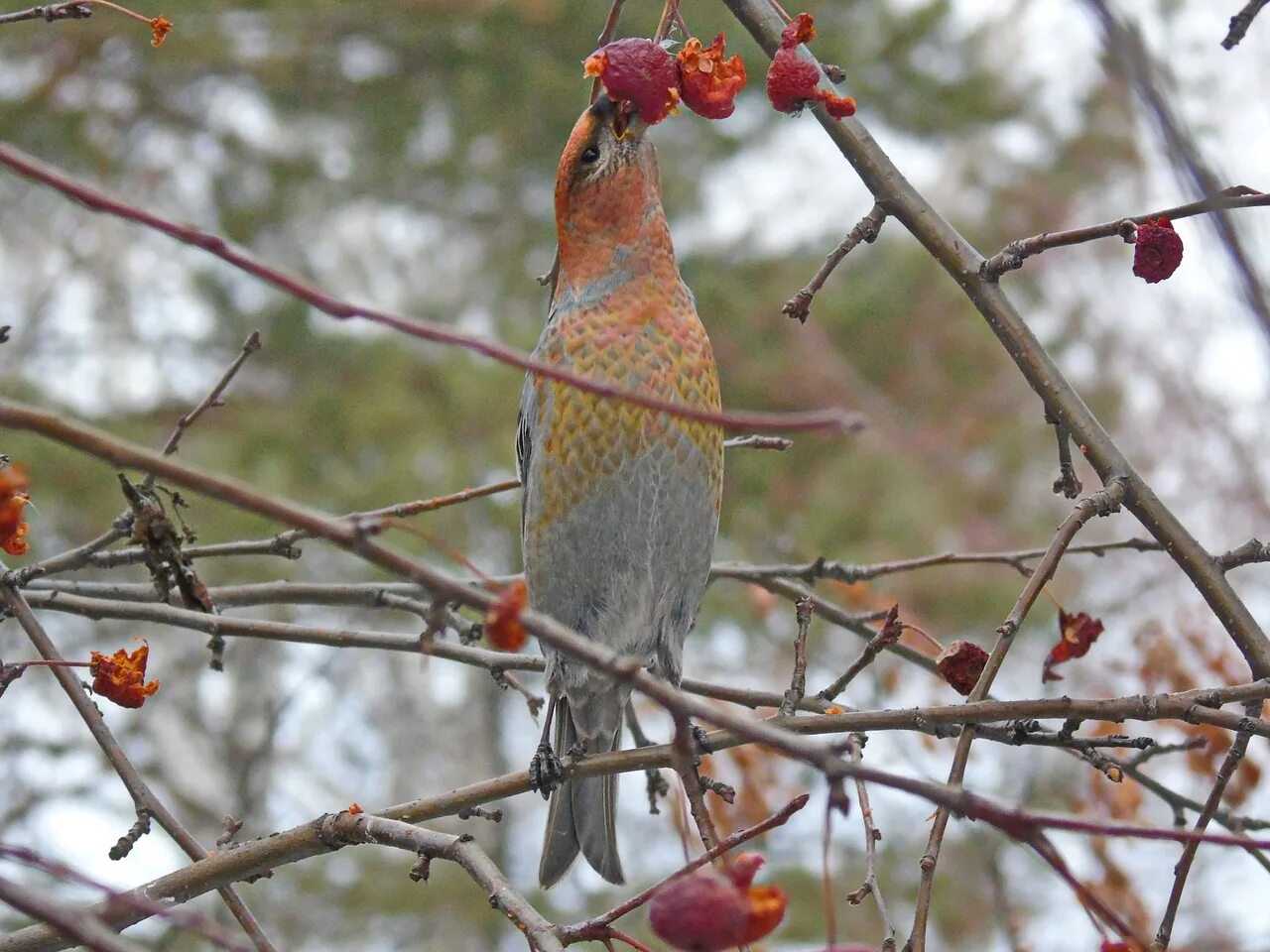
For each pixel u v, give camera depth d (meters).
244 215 18.38
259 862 4.48
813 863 15.37
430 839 4.25
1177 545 4.84
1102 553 5.79
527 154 18.53
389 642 5.83
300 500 15.12
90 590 5.87
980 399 20.08
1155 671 7.31
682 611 6.34
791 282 19.39
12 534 3.59
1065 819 3.02
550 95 17.61
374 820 4.40
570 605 6.32
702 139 19.09
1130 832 3.03
